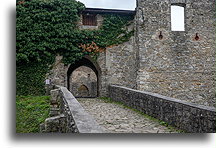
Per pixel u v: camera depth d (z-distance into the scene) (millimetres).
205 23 13648
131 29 13602
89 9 13008
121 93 10719
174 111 5840
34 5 12117
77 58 12656
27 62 11859
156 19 13297
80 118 3787
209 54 13547
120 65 13328
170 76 13094
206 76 13414
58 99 8305
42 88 12109
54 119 5680
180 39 13383
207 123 4590
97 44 13062
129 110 8742
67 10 12539
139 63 12906
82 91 24828
